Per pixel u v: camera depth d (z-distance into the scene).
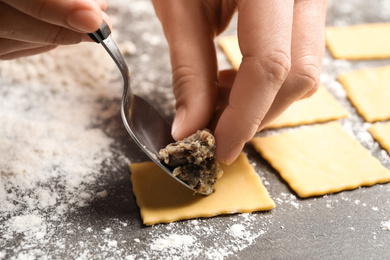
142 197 0.29
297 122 0.34
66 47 0.38
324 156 0.31
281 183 0.30
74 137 0.32
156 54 0.40
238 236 0.27
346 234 0.27
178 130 0.28
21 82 0.36
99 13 0.25
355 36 0.41
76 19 0.24
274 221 0.28
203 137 0.27
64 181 0.30
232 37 0.41
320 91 0.36
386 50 0.40
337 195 0.29
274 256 0.26
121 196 0.29
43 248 0.26
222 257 0.26
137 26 0.42
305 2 0.29
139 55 0.39
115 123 0.33
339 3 0.45
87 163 0.31
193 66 0.29
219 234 0.27
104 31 0.26
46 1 0.24
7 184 0.29
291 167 0.30
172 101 0.35
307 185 0.29
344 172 0.30
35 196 0.29
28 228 0.27
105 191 0.29
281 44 0.26
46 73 0.37
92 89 0.36
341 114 0.34
